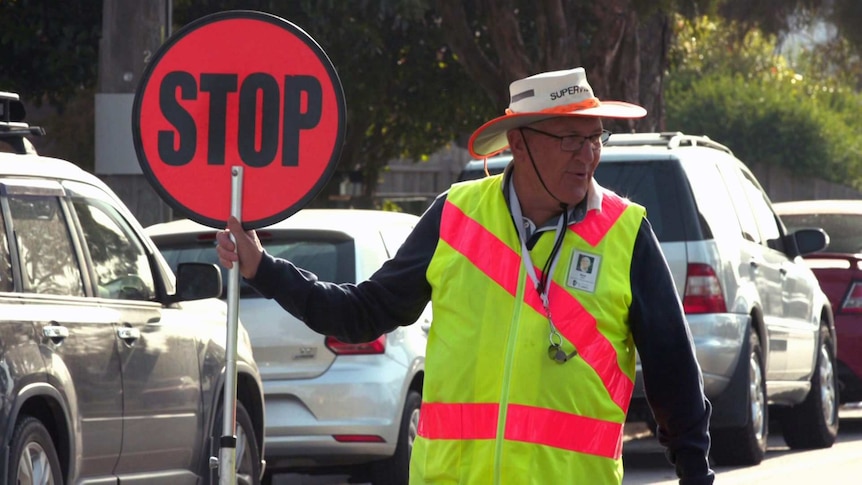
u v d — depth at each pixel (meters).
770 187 105.00
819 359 31.38
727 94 106.12
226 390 10.69
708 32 65.06
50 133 52.59
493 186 9.68
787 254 30.95
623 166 26.25
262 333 22.53
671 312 9.40
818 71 72.50
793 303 30.31
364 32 42.97
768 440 33.59
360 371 22.56
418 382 24.23
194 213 10.57
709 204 26.53
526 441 9.06
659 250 9.54
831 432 31.61
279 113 10.56
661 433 9.77
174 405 18.58
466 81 50.91
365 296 9.94
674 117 105.94
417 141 56.94
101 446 16.69
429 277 9.55
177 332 18.88
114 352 17.09
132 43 27.64
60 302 16.34
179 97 10.62
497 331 9.24
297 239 23.03
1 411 14.72
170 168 10.60
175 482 18.69
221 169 10.58
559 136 9.45
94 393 16.53
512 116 9.38
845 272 34.38
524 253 9.34
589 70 41.91
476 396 9.21
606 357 9.23
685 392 9.48
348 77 47.06
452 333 9.35
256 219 10.51
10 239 15.81
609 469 9.20
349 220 23.70
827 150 105.62
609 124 44.31
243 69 10.60
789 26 54.47
